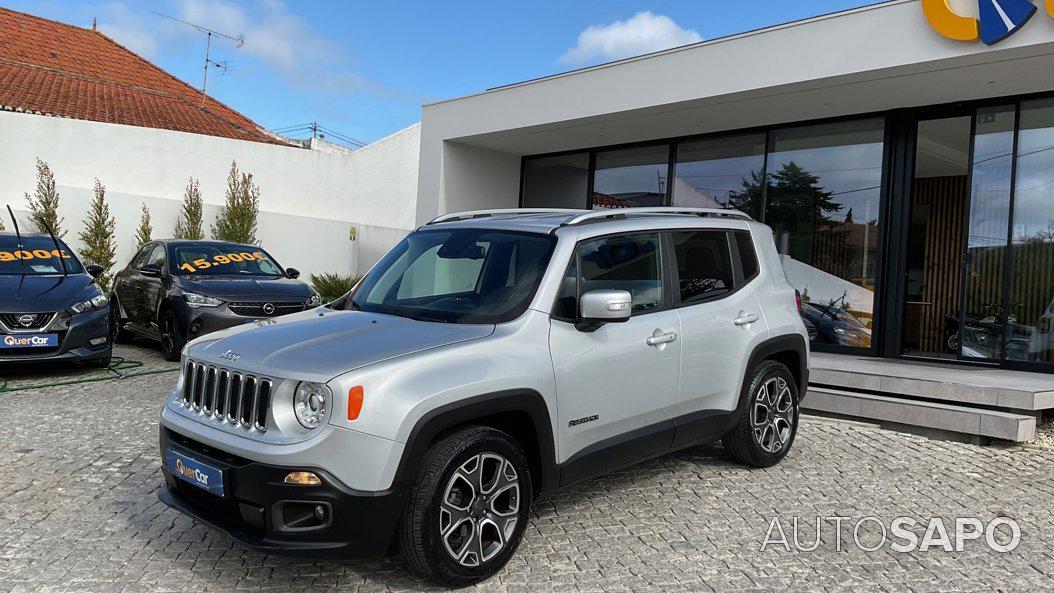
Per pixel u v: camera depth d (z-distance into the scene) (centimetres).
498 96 1112
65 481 467
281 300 902
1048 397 605
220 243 1031
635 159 1176
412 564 316
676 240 462
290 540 299
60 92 1756
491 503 335
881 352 909
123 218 1441
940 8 692
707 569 357
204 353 351
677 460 541
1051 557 378
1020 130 816
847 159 941
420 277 423
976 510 446
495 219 451
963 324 857
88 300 813
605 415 390
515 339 354
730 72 853
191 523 405
